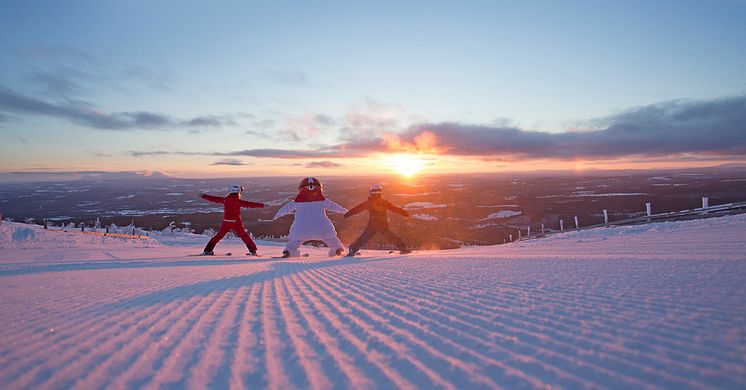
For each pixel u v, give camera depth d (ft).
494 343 5.81
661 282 9.12
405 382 4.58
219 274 17.38
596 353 5.06
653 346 5.09
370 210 33.50
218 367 5.27
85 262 27.71
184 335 6.86
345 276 15.08
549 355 5.14
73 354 5.82
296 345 6.20
